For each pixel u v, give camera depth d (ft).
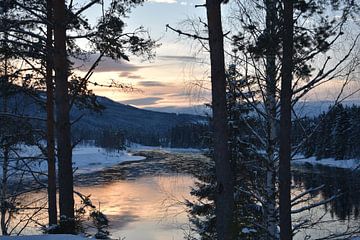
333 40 25.32
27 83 34.96
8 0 28.99
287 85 24.29
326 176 101.65
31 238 26.32
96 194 144.15
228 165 22.26
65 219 28.91
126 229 89.86
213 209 42.14
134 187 157.79
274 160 30.58
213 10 22.30
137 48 32.55
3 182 43.68
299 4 23.79
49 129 36.40
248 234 33.78
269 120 30.37
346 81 26.58
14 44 30.89
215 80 22.34
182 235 77.05
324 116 28.73
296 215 52.60
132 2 31.86
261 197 32.09
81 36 31.09
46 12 31.76
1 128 36.47
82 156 317.22
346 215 57.16
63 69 29.86
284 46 24.17
